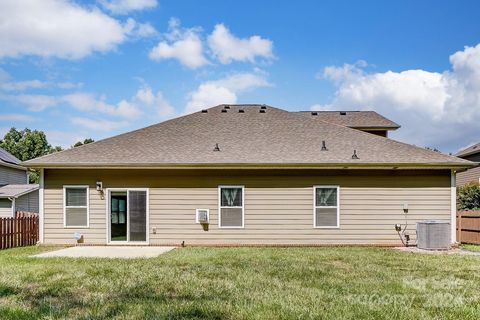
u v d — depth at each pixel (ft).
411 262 30.22
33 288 20.77
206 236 43.29
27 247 41.83
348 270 26.48
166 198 43.60
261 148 45.88
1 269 26.37
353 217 43.27
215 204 43.45
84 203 43.70
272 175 43.62
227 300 18.31
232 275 24.47
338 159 42.98
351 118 59.57
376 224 43.16
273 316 15.88
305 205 43.42
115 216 44.55
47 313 16.24
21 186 80.38
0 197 71.20
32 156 162.91
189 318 15.66
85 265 28.27
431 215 43.14
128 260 31.01
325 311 16.60
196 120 53.62
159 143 47.32
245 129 51.06
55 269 26.40
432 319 15.64
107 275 24.40
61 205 43.62
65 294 19.52
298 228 43.27
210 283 22.02
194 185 43.65
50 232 43.52
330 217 43.37
